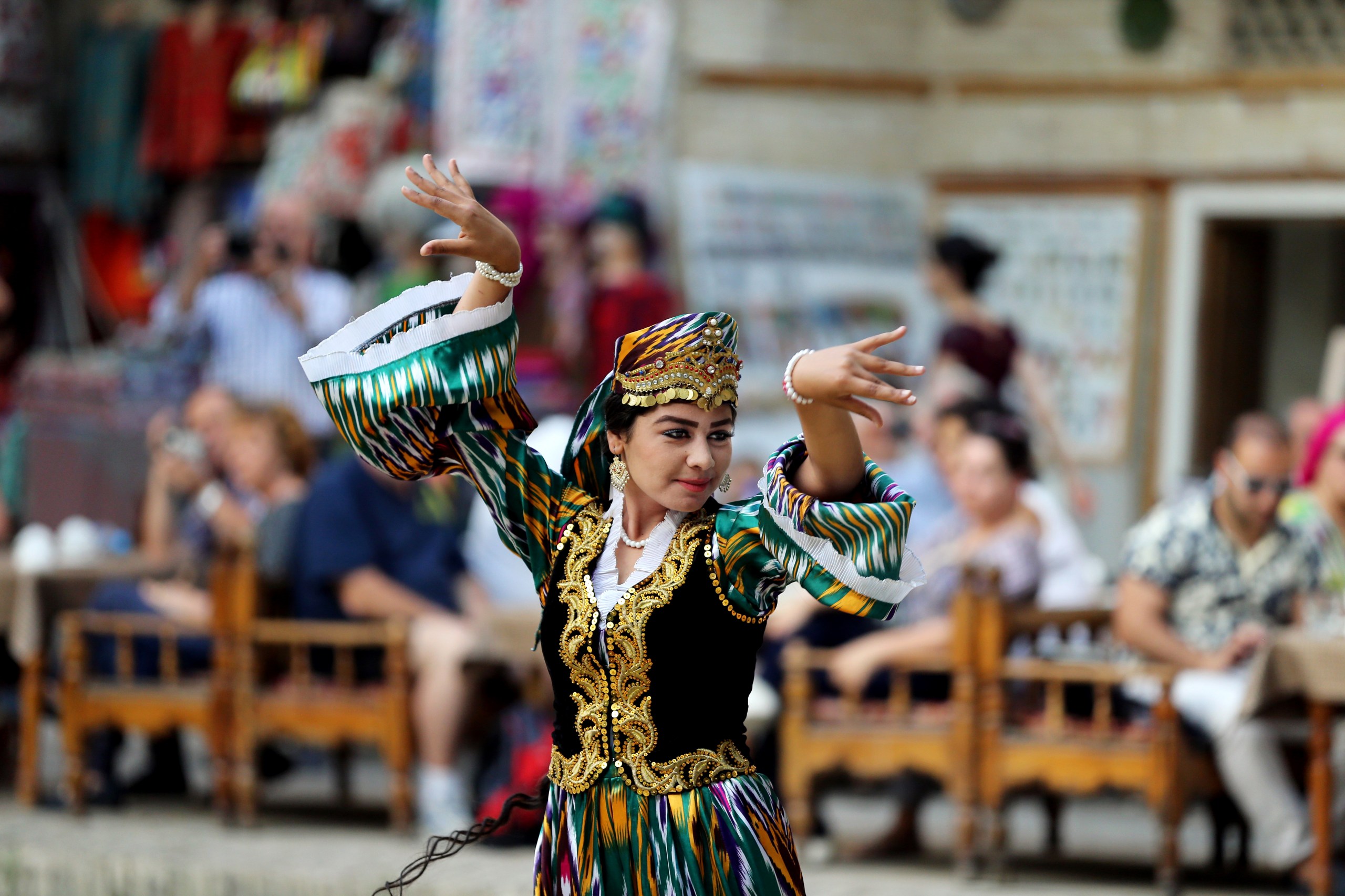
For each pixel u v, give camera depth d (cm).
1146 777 1773
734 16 3244
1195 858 2033
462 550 2288
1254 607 1919
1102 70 3303
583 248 2995
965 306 2762
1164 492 3281
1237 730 1805
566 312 2977
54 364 3312
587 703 978
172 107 3603
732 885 952
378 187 2925
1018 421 2062
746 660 977
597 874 967
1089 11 3300
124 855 1908
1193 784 1814
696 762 962
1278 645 1731
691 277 3156
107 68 3728
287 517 2189
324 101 3406
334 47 3422
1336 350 2623
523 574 2319
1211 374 3309
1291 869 1809
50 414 3259
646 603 958
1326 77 3161
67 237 3781
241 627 2105
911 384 3275
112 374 3195
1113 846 2108
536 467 1024
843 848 2039
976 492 1991
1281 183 3203
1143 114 3281
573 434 1013
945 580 1995
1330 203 3167
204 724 2106
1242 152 3225
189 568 2372
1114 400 3281
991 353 2742
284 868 1838
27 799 2217
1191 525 1920
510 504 1022
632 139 3052
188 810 2233
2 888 1936
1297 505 2069
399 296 1038
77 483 3212
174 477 2491
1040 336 3338
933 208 3397
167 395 3117
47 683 2336
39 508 3250
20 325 3788
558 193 3041
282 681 2156
